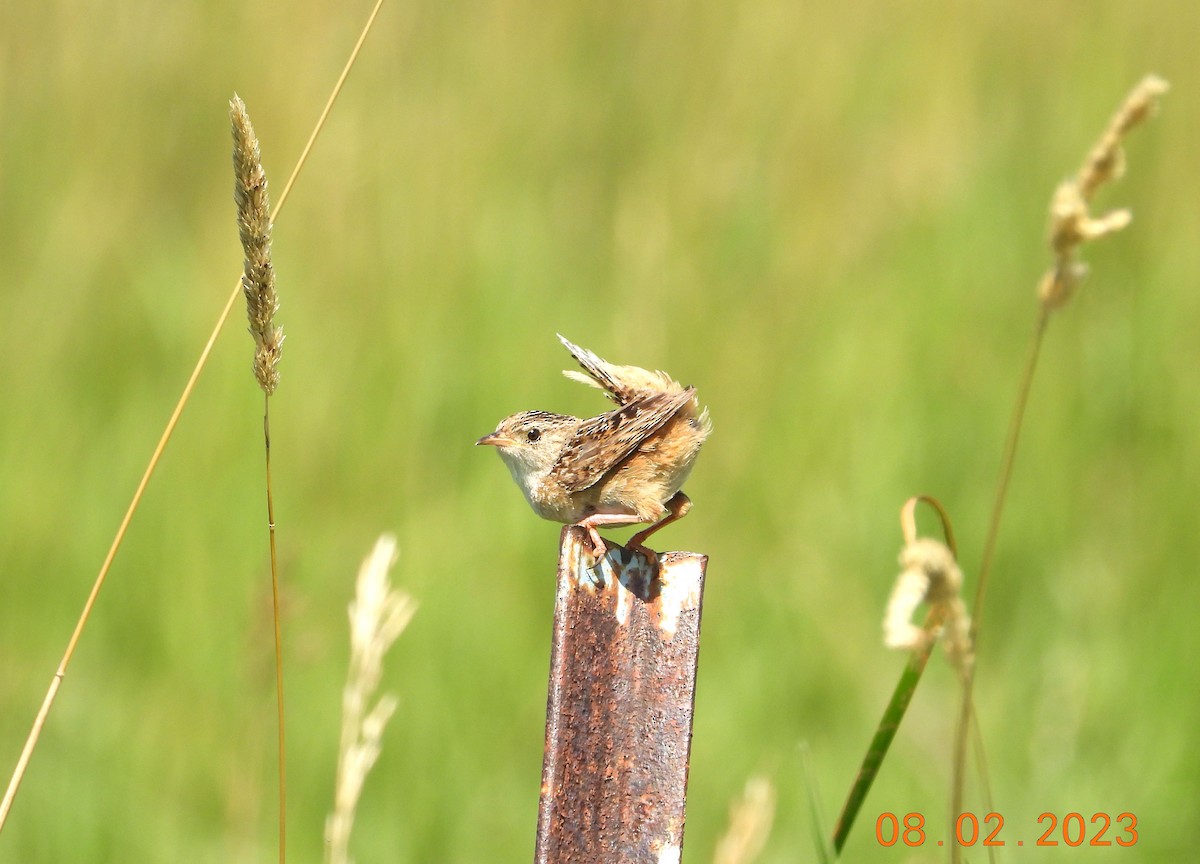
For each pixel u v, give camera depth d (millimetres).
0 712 9961
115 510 11195
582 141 14547
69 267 12953
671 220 13398
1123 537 11336
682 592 4516
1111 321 12773
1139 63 14320
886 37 14891
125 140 13930
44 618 10703
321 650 10086
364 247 13102
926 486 11727
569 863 4219
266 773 9328
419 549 11055
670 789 4324
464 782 9789
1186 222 13469
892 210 13922
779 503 11727
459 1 14758
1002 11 14875
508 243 13406
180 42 14172
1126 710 9961
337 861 5629
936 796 9383
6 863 9039
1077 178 5055
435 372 12219
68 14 14023
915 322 12836
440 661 10438
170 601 10625
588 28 15211
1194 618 10336
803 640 10695
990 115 14492
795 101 14438
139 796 9500
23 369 12320
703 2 15023
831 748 9938
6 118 13750
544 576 11039
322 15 13961
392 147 13719
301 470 11609
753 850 5785
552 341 12625
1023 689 10320
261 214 5000
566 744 4277
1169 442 11883
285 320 12508
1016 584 11188
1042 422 12055
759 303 13141
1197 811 9312
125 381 12523
